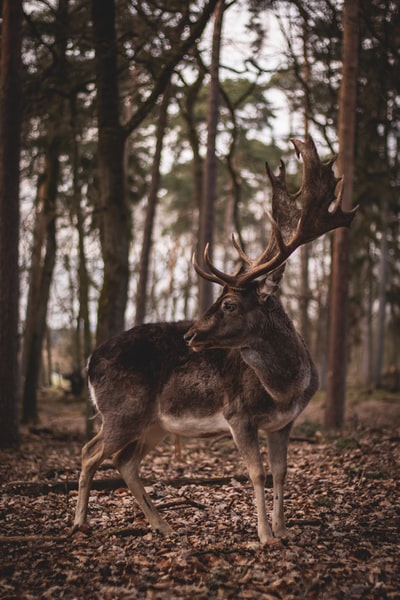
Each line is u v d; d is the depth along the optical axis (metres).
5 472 7.44
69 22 12.04
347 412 16.95
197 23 10.54
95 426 10.59
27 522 5.29
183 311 37.44
